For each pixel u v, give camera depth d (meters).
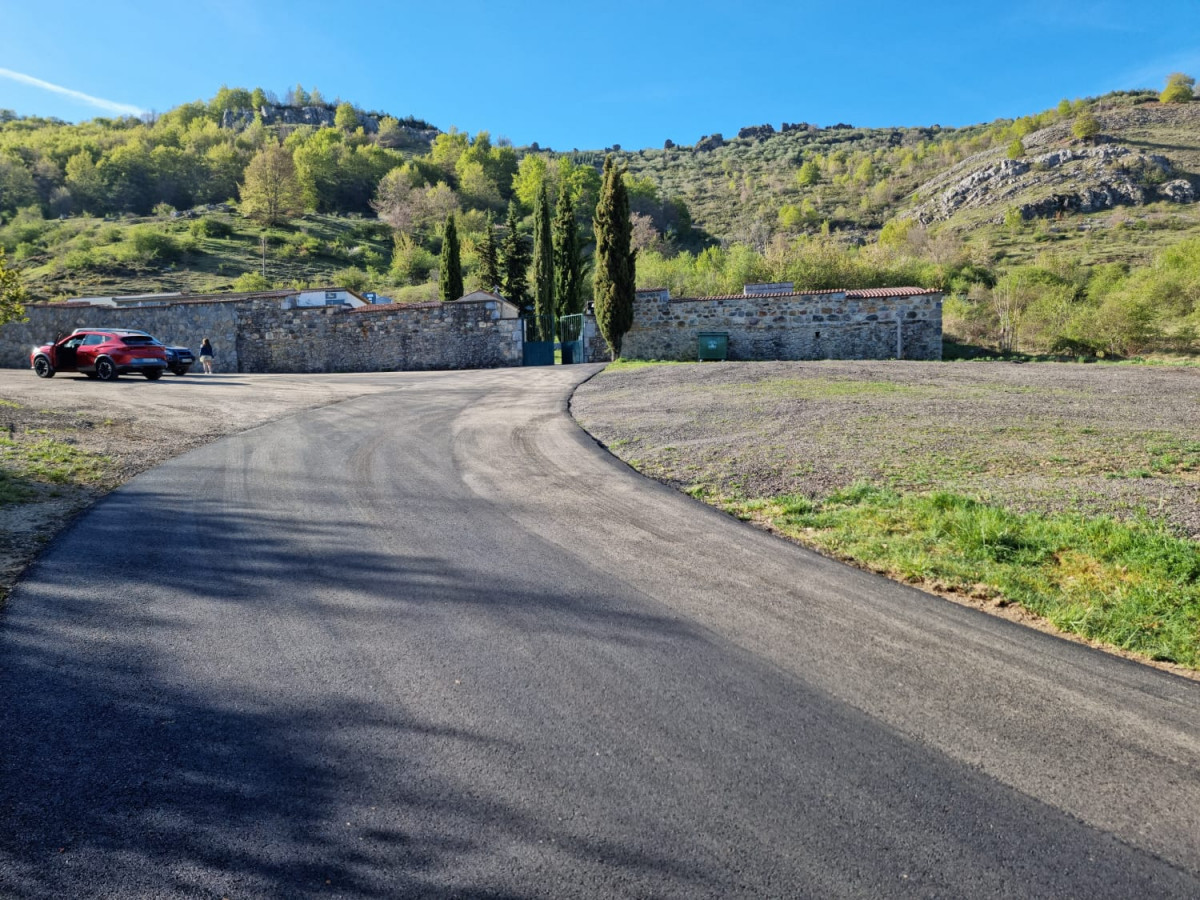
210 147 137.88
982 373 17.00
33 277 70.44
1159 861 2.35
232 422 12.40
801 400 12.57
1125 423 9.58
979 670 3.70
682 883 2.25
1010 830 2.50
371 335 29.92
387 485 7.77
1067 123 128.50
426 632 4.17
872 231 112.06
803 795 2.69
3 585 4.81
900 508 6.29
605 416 12.24
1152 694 3.47
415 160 143.12
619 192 25.53
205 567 5.23
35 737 3.08
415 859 2.37
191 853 2.40
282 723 3.21
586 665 3.76
